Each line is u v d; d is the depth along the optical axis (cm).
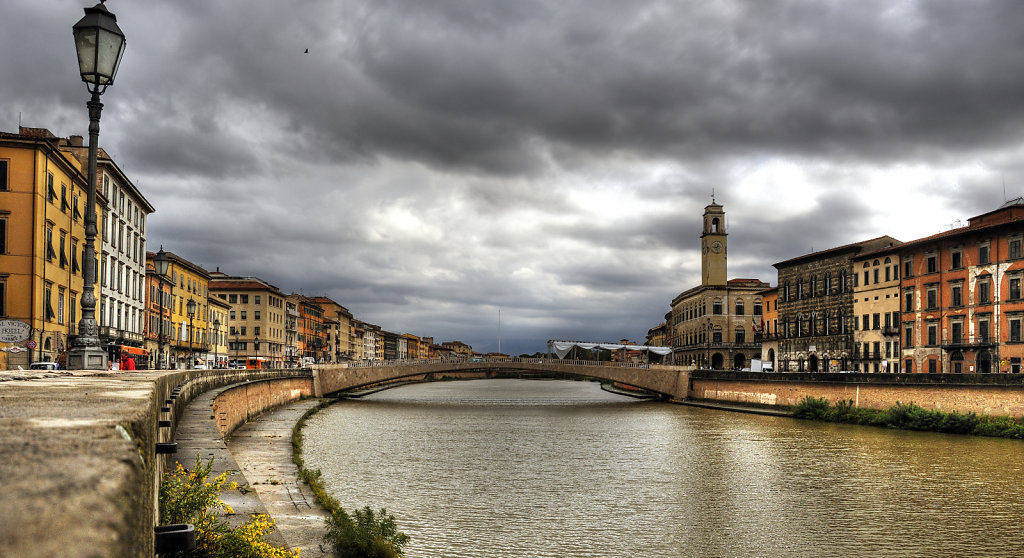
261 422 5628
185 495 1123
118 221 6956
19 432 239
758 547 2508
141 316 7900
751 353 13562
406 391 13412
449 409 8581
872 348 9056
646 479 3734
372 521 1962
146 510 225
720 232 14600
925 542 2575
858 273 9412
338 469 3866
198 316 10512
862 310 9300
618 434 5834
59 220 5459
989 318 7206
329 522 1961
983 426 5691
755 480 3712
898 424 6269
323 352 18675
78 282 5881
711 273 14475
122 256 7106
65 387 593
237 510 1364
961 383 6100
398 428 6066
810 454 4656
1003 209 7250
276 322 14475
